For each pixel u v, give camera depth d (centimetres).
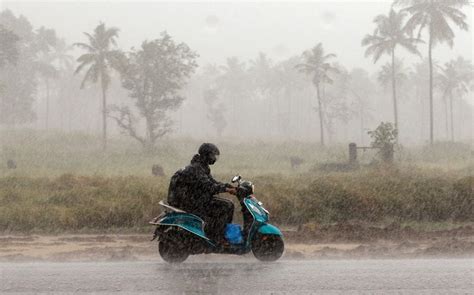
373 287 564
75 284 588
